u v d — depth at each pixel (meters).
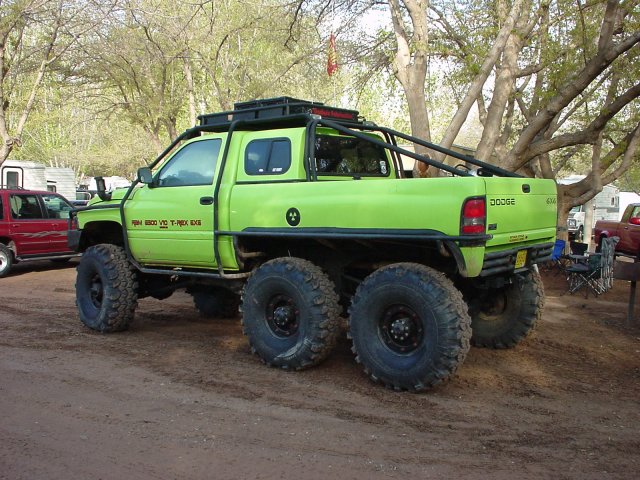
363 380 5.56
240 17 17.12
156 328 7.77
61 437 4.31
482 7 12.38
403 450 4.09
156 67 19.91
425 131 10.49
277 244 6.41
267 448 4.13
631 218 15.84
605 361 6.25
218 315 8.41
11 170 21.50
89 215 7.61
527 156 11.55
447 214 4.84
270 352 5.87
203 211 6.30
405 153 5.89
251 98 17.98
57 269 14.52
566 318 8.41
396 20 11.02
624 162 13.80
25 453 4.05
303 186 5.63
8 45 19.09
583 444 4.20
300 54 15.93
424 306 5.00
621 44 9.90
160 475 3.75
